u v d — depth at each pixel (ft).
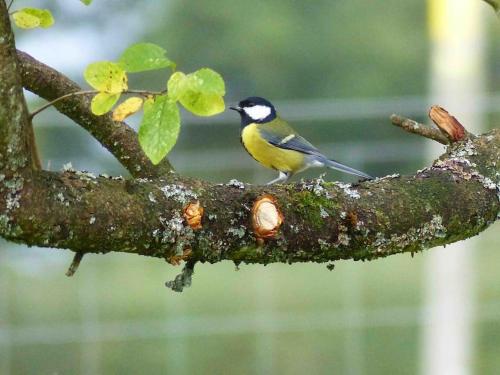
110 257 45.70
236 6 82.84
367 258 13.26
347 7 83.15
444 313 49.85
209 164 45.62
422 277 50.01
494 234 50.21
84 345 44.78
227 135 53.78
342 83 82.64
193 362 45.39
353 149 46.91
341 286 47.47
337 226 12.82
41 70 16.46
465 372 49.49
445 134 15.71
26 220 10.90
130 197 11.66
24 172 10.86
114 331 44.91
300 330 46.21
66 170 11.51
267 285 47.06
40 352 44.32
